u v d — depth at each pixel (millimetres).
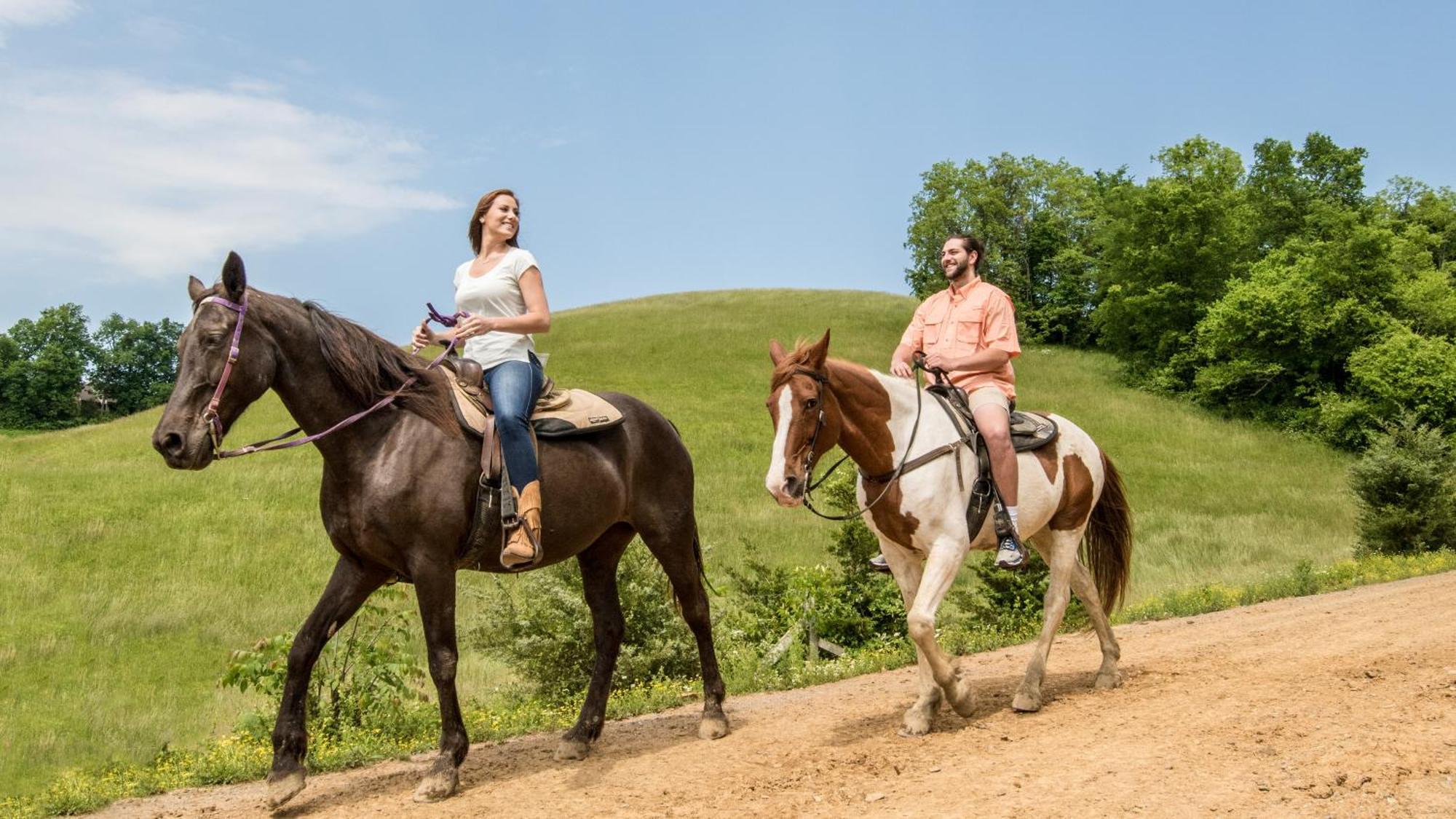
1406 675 5934
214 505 24812
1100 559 7191
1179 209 50906
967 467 5945
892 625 13367
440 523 5336
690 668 11297
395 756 6918
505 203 6039
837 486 13703
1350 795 4039
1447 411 41250
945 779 4762
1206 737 4992
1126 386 49906
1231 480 33312
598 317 58562
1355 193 60750
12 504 23984
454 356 5867
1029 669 6285
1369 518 21250
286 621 18047
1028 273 64625
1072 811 4164
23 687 14789
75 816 5953
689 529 6621
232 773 6758
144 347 90312
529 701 10875
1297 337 44938
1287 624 9602
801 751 5648
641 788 5184
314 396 5301
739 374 43656
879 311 60656
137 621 17594
